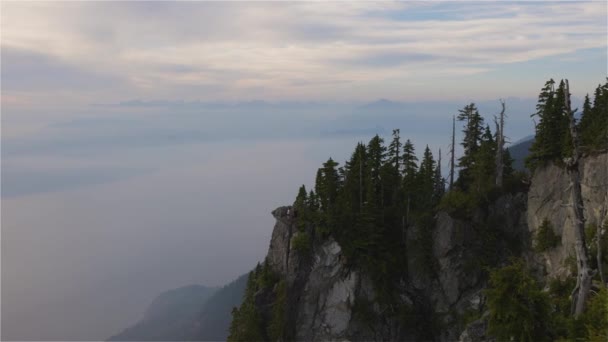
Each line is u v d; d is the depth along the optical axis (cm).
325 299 6769
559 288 3731
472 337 2952
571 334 2270
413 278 6719
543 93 5953
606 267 3291
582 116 5975
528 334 2252
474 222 6494
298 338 6744
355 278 6656
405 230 6981
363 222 6831
